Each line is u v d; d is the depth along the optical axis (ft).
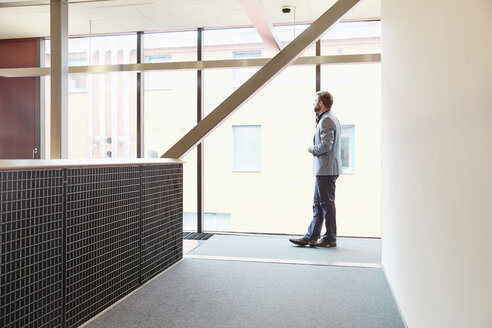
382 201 10.58
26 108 17.38
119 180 8.14
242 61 15.11
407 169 6.80
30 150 17.43
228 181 19.97
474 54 3.44
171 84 17.63
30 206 5.75
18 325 5.55
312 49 15.65
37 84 17.29
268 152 19.36
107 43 17.30
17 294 5.53
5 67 17.48
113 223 7.91
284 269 10.44
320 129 12.70
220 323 7.04
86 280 7.06
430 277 5.11
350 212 17.28
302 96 18.75
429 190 5.16
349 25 15.78
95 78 17.48
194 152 16.70
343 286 9.07
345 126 16.81
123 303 7.98
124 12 14.52
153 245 9.71
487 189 3.13
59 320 6.37
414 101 6.15
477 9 3.37
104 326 6.89
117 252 8.06
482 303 3.25
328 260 11.32
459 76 3.87
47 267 6.09
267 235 15.25
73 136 17.70
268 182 19.60
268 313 7.50
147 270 9.41
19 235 5.55
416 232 6.01
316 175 12.89
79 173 6.85
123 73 17.08
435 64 4.83
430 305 5.11
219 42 16.67
